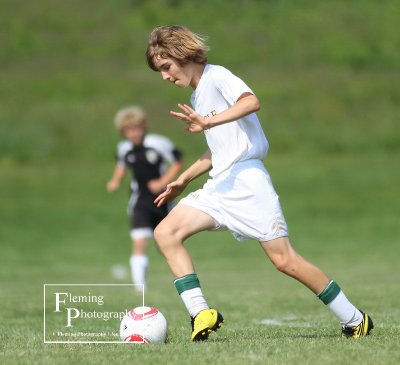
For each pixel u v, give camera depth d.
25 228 79.19
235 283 46.97
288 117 116.75
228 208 19.92
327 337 20.53
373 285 40.47
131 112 43.75
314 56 132.62
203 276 53.09
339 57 132.12
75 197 90.50
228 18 142.62
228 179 19.97
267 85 123.06
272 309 30.95
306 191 91.50
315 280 19.95
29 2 149.00
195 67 20.12
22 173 100.62
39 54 132.88
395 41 138.38
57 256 68.50
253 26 139.75
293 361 16.34
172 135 109.38
